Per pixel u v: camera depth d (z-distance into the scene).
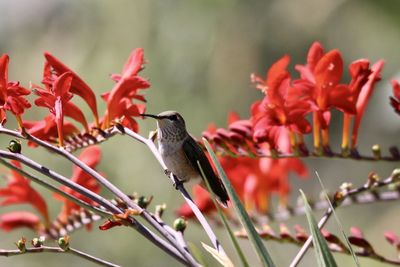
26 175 4.36
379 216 13.02
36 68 14.54
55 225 7.02
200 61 13.41
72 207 6.89
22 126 4.91
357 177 13.87
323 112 5.88
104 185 4.66
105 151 12.66
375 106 12.97
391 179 5.41
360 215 13.12
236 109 13.40
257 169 7.51
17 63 14.67
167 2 13.60
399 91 5.88
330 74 5.77
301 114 5.76
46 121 5.75
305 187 14.38
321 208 7.45
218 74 13.48
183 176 6.61
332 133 14.20
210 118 13.26
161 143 6.55
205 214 7.31
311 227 4.04
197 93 13.38
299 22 14.16
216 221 7.30
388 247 12.48
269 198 7.53
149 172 12.55
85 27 14.17
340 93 5.77
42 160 12.16
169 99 13.21
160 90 13.27
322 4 14.02
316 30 14.05
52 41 14.48
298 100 5.78
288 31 14.12
